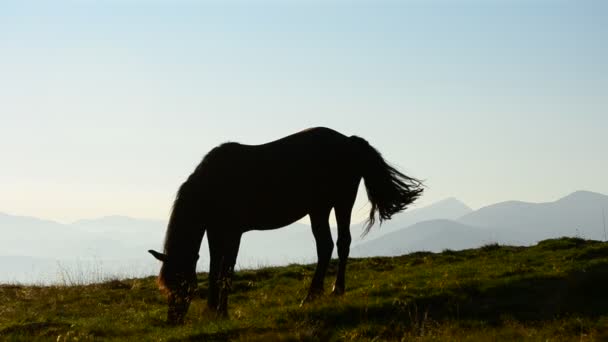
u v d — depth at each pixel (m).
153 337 13.17
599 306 13.02
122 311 17.12
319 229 15.85
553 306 13.43
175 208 14.30
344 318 13.36
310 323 13.05
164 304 18.30
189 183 14.42
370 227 16.55
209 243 14.61
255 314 14.47
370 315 13.49
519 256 20.34
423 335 11.87
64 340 13.34
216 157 14.67
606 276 13.95
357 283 18.30
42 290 21.02
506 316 12.88
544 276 15.35
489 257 21.64
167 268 13.94
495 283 14.92
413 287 15.51
